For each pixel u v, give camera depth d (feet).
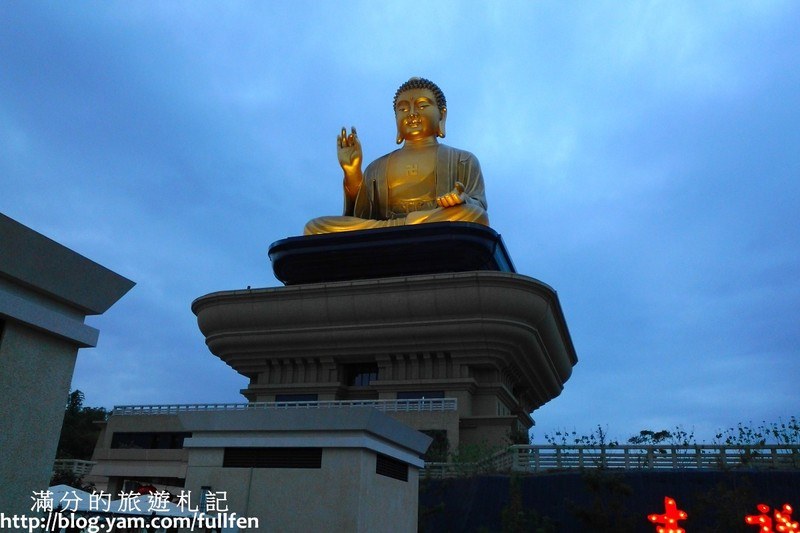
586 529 70.23
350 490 42.52
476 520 75.77
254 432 46.03
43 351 23.95
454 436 110.52
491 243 137.08
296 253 145.89
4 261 21.77
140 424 122.62
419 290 128.16
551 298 130.31
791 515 65.82
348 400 126.00
